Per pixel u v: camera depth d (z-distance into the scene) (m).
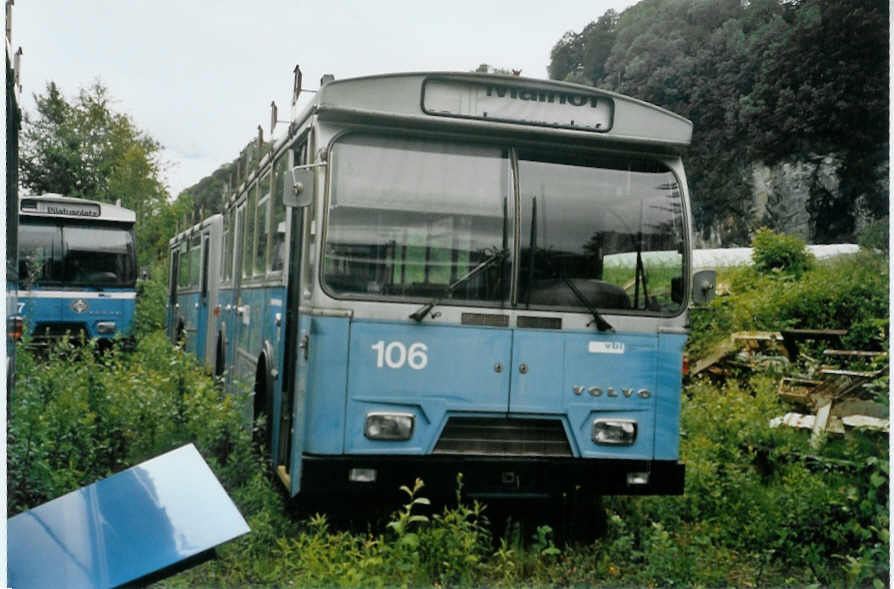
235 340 9.88
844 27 47.66
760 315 14.05
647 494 5.93
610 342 5.90
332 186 5.61
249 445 6.88
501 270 5.77
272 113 7.91
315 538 5.49
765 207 51.12
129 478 3.55
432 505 6.31
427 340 5.64
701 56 51.78
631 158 6.09
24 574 3.11
